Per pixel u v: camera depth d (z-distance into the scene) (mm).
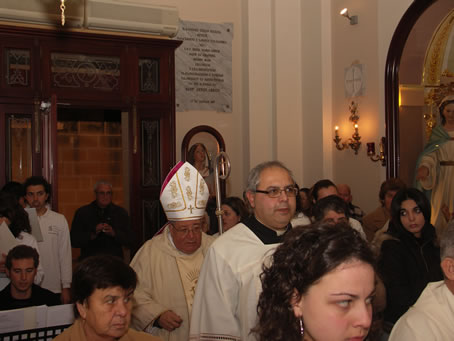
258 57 7363
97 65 5719
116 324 1951
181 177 2895
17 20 5391
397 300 2652
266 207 2232
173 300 2836
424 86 5352
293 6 7348
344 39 6633
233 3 7500
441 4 5121
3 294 3242
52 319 2338
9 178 5273
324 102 6898
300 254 1141
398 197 2848
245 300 2104
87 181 8359
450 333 1572
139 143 5867
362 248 1113
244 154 7418
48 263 4250
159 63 5992
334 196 3229
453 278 1603
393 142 5656
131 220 5797
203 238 3131
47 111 5410
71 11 5547
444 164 5105
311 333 1113
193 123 7219
